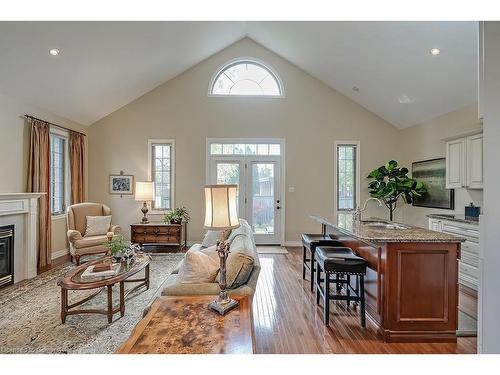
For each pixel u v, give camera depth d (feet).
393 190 18.56
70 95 16.37
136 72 17.46
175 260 16.47
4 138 13.66
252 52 20.67
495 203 1.44
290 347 7.96
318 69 19.43
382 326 8.43
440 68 13.91
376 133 21.09
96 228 16.55
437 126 17.69
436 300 8.27
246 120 20.77
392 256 8.29
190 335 4.71
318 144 20.94
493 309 1.47
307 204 20.95
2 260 12.39
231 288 6.91
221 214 5.98
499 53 1.38
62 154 18.25
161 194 20.94
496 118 1.40
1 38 11.23
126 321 9.19
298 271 14.97
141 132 20.57
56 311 9.95
